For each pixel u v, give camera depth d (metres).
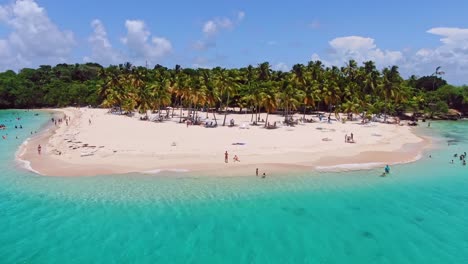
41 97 164.38
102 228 30.55
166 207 35.22
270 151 59.41
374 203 37.31
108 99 128.12
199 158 53.91
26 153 57.50
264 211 34.69
